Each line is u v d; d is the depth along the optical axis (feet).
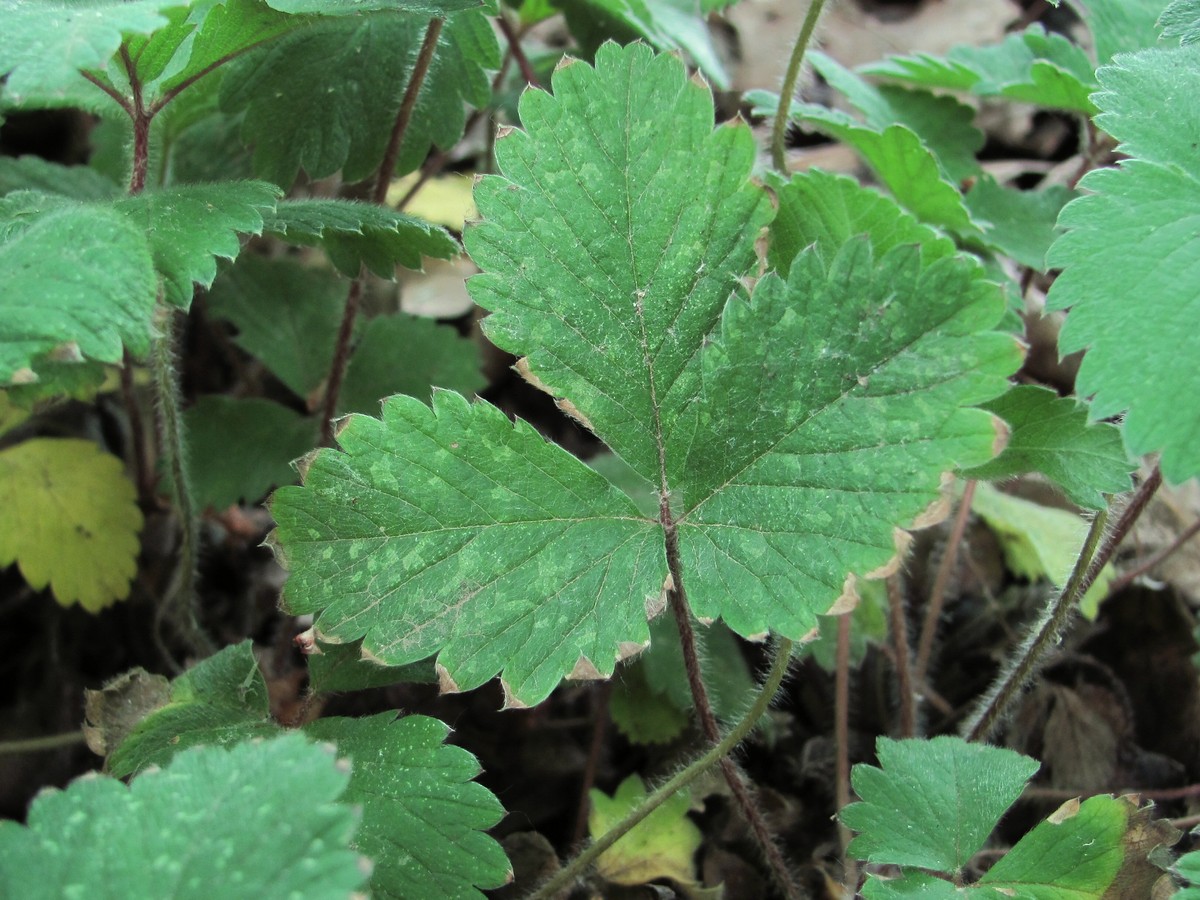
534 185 0.51
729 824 0.69
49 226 0.48
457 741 0.73
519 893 0.65
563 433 0.92
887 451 0.47
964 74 0.81
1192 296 0.47
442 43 0.72
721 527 0.50
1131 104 0.53
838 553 0.47
